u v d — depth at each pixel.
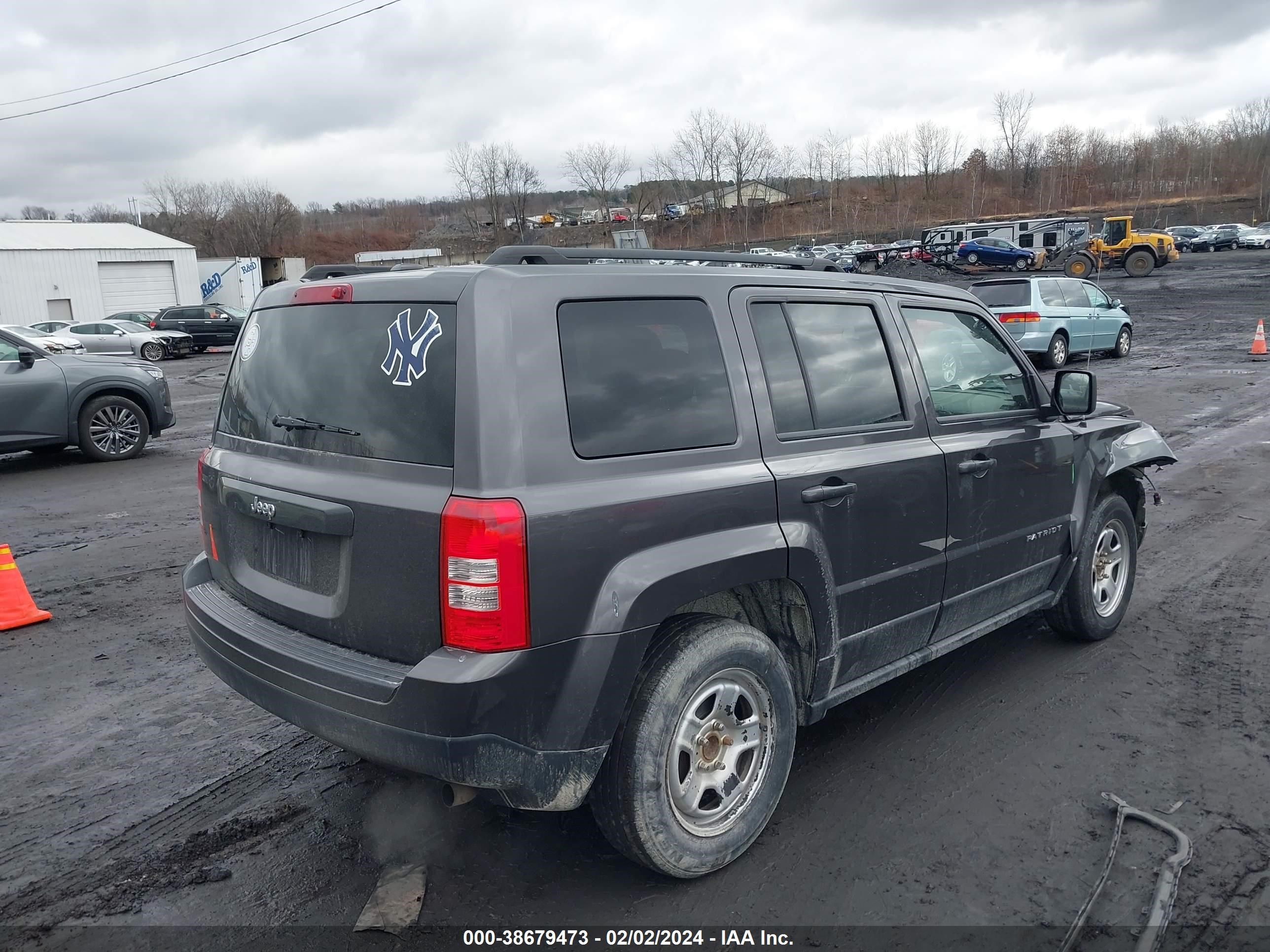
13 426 10.40
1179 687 4.38
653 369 2.86
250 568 3.23
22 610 5.52
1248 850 3.08
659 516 2.73
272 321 3.26
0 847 3.24
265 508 3.02
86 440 10.98
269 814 3.44
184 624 5.55
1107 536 4.90
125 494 9.27
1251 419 12.23
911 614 3.65
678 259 3.50
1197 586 5.88
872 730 4.00
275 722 4.23
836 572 3.26
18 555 7.05
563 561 2.54
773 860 3.08
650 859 2.84
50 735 4.11
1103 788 3.49
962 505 3.79
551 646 2.54
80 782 3.69
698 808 2.95
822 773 3.64
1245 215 83.56
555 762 2.60
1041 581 4.43
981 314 4.19
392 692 2.55
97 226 50.88
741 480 2.95
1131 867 3.00
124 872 3.09
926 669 4.65
